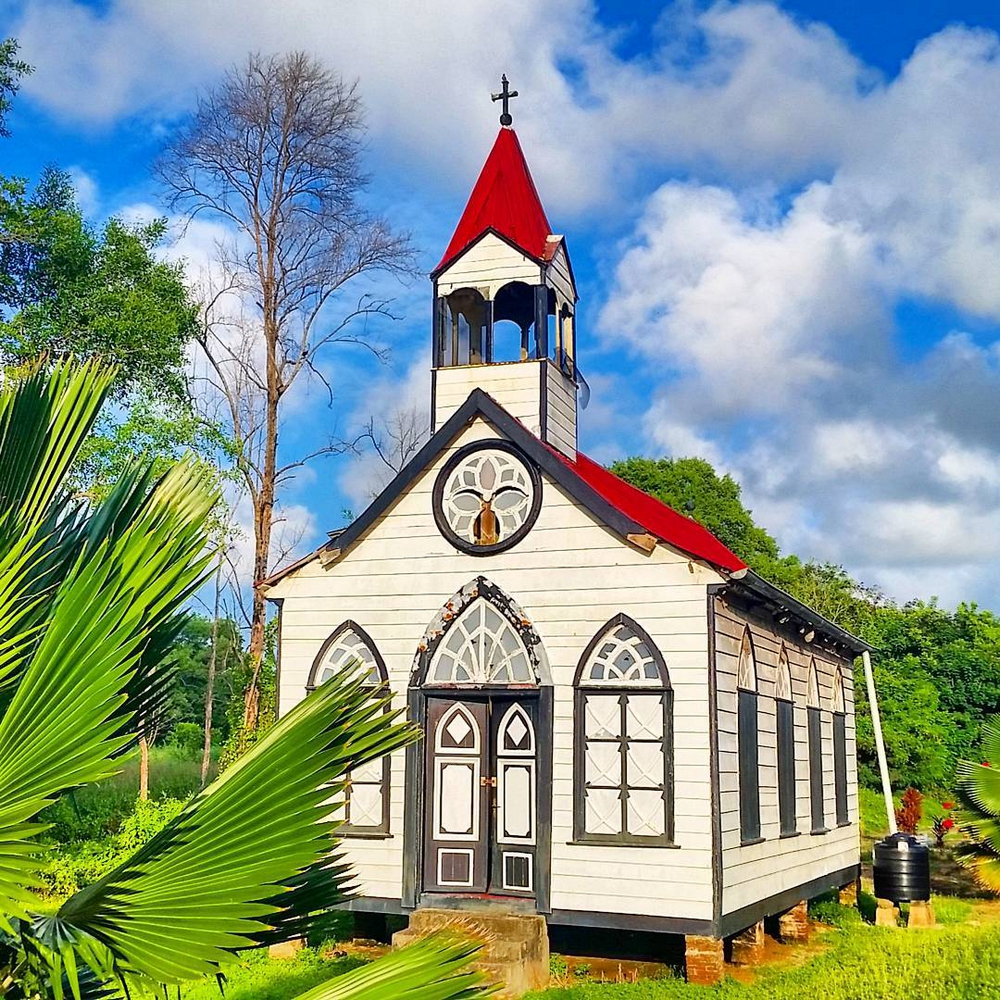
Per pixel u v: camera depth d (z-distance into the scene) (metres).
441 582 17.45
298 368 34.16
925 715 37.72
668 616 16.06
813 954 18.36
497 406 17.50
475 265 19.30
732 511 48.44
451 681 17.08
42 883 5.39
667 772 15.66
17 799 4.93
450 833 16.84
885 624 45.69
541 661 16.52
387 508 17.94
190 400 33.31
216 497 6.81
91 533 6.99
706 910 15.17
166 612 5.96
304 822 5.21
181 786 31.70
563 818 16.11
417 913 16.31
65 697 5.04
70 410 6.95
